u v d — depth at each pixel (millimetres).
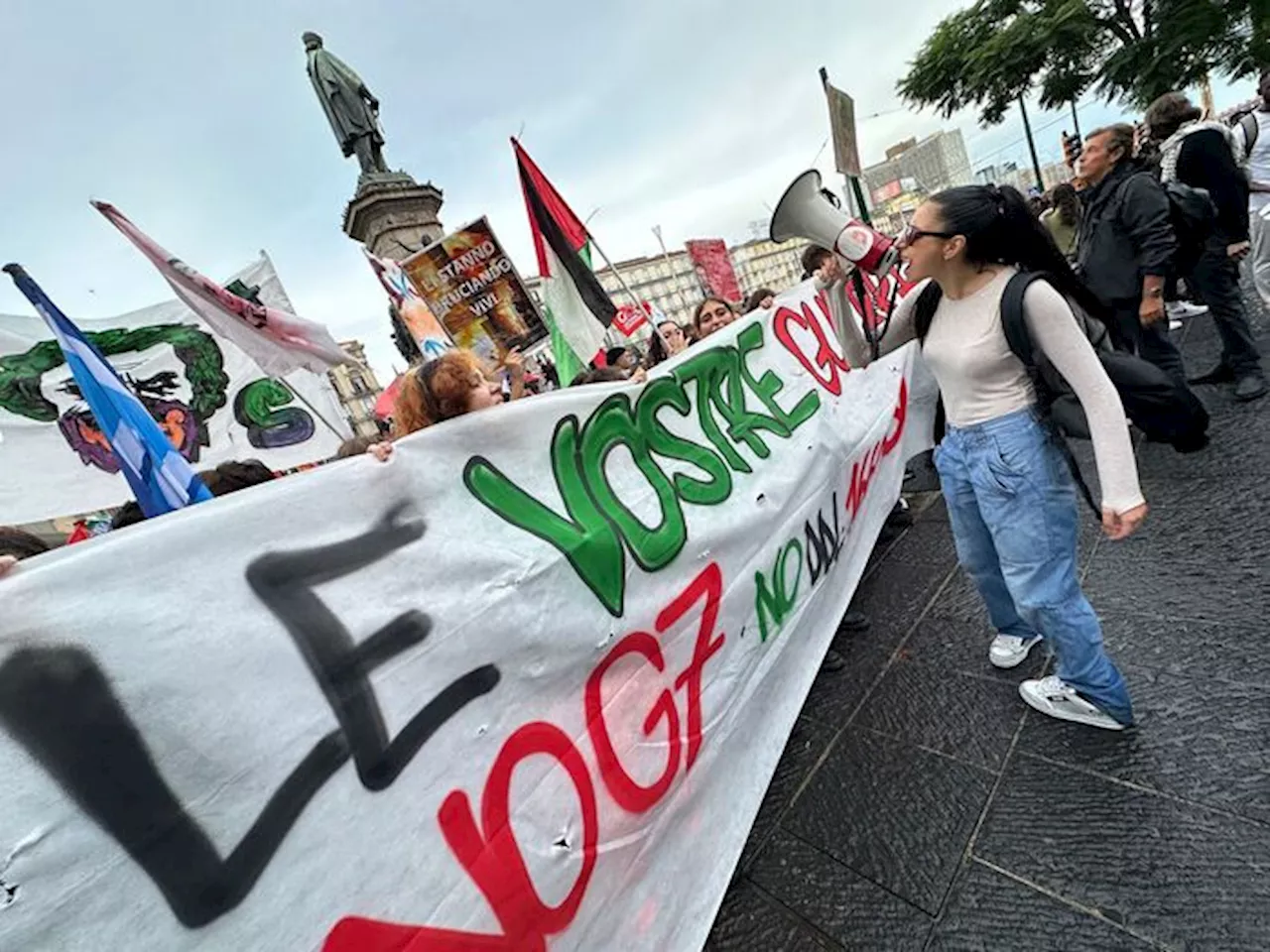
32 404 3699
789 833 1616
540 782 1173
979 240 1384
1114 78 13961
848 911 1377
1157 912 1181
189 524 885
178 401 4062
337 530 1047
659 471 1747
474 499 1273
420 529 1158
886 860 1460
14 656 714
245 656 884
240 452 4207
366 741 960
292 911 836
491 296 4637
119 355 3953
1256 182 3670
